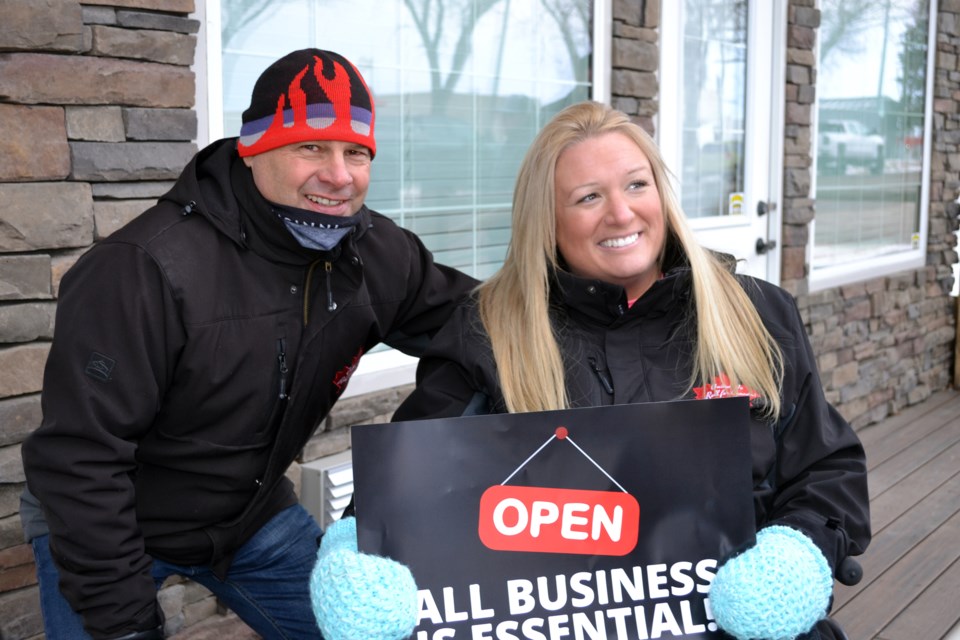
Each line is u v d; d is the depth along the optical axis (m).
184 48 2.27
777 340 1.56
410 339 1.97
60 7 2.04
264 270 1.61
